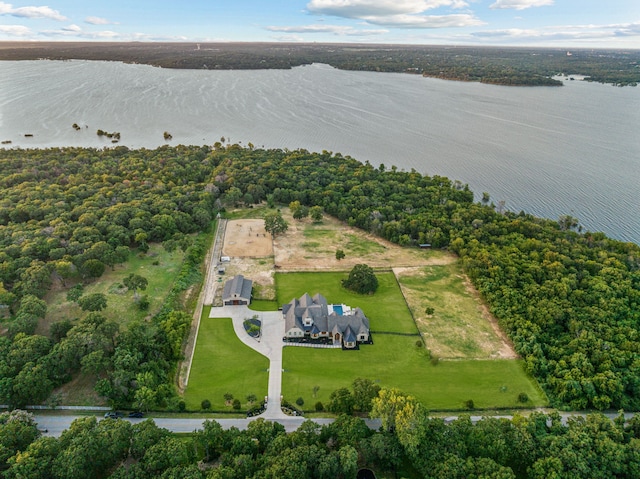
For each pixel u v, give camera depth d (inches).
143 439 2940.5
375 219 6742.1
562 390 3686.0
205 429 3070.9
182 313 4475.9
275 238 6599.4
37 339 3764.8
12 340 3912.4
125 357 3705.7
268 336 4429.1
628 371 3764.8
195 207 7003.0
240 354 4178.2
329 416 3508.9
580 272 5246.1
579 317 4414.4
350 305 4963.1
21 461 2696.9
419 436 2987.2
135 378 3595.0
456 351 4266.7
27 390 3356.3
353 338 4261.8
